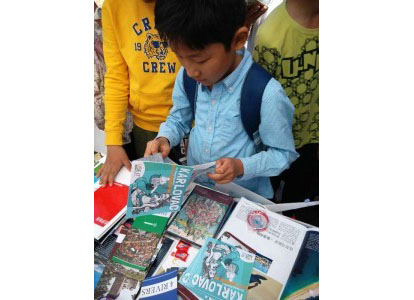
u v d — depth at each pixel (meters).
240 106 0.85
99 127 1.43
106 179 1.01
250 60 0.86
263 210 0.85
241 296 0.68
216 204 0.88
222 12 0.66
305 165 1.35
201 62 0.71
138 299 0.69
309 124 1.21
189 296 0.68
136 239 0.81
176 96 1.03
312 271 0.72
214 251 0.75
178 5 0.66
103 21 1.10
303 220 1.06
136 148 1.42
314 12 0.96
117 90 1.19
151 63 1.11
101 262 0.78
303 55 1.03
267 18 1.05
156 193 0.78
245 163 0.88
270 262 0.74
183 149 1.32
